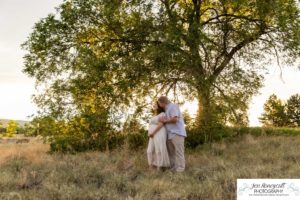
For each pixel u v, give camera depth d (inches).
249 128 744.3
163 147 407.2
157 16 621.0
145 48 626.2
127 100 628.1
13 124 1269.7
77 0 631.2
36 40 633.6
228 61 664.4
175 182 339.0
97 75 589.3
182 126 414.0
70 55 631.2
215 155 506.6
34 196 291.4
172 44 572.7
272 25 684.1
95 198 291.7
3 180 346.9
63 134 613.0
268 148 519.5
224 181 323.9
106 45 662.5
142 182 334.0
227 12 745.6
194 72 599.2
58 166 428.5
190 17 668.1
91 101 634.8
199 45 606.2
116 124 602.5
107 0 630.5
